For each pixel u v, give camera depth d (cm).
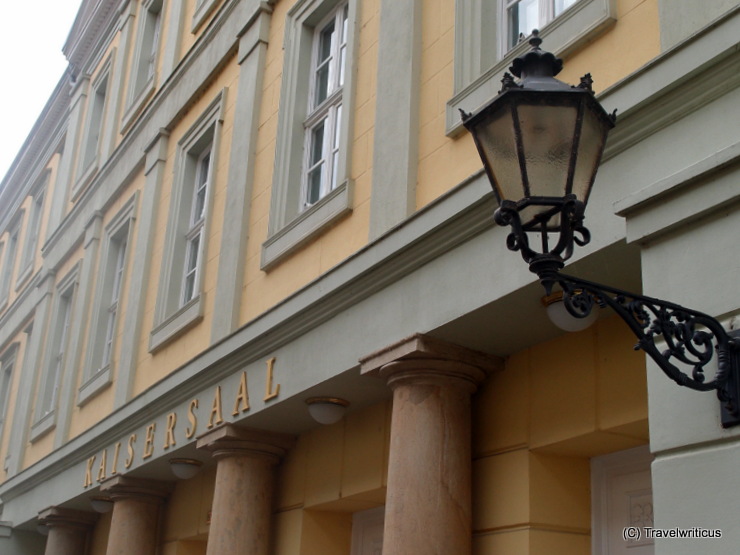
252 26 994
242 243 880
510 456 574
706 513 355
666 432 380
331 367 661
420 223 580
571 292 335
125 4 1569
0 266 2242
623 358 518
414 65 675
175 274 1070
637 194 408
